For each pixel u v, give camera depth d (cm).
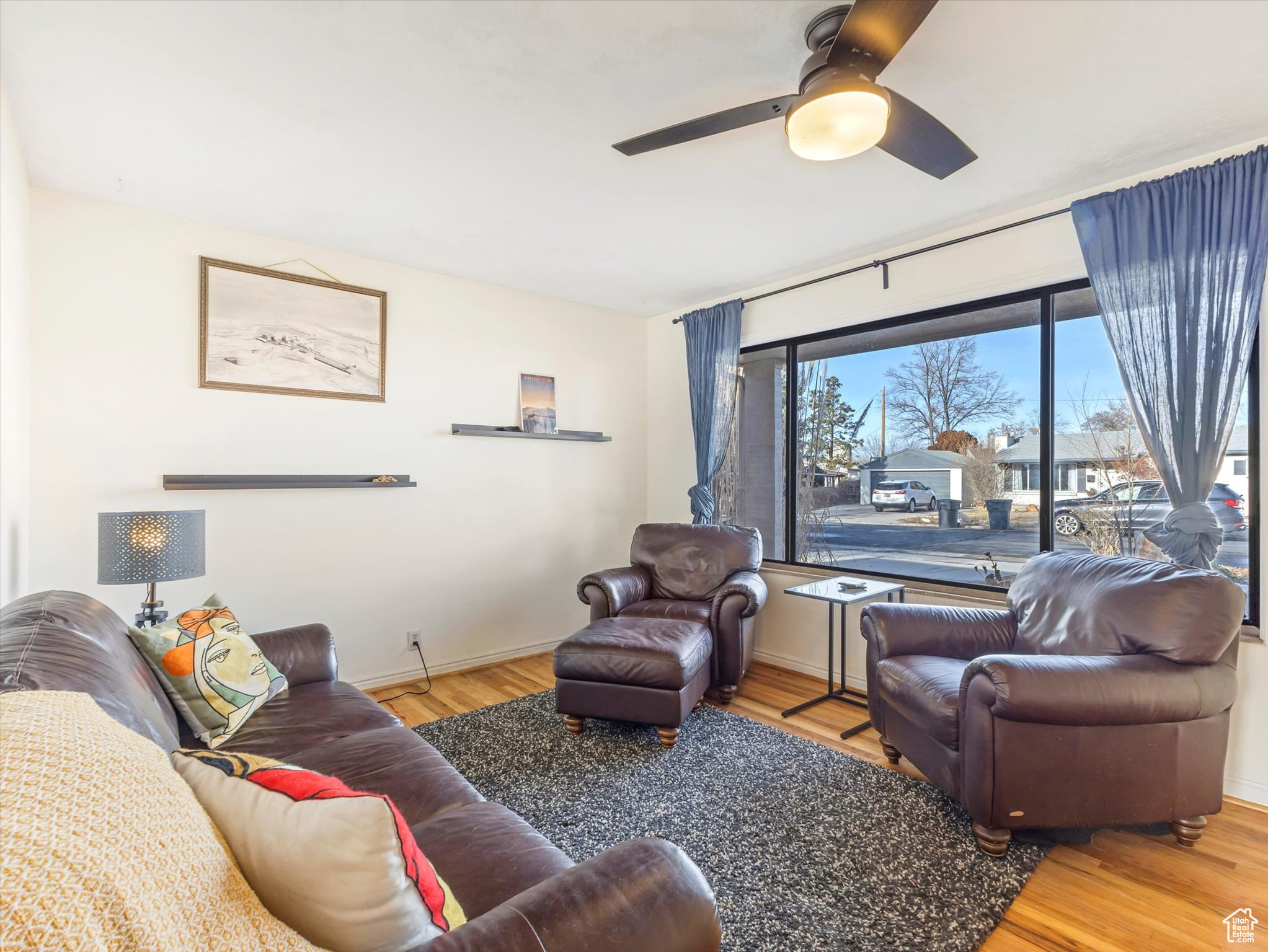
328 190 260
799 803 219
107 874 56
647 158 234
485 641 392
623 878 90
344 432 335
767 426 415
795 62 178
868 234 312
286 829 71
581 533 441
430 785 150
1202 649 189
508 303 403
